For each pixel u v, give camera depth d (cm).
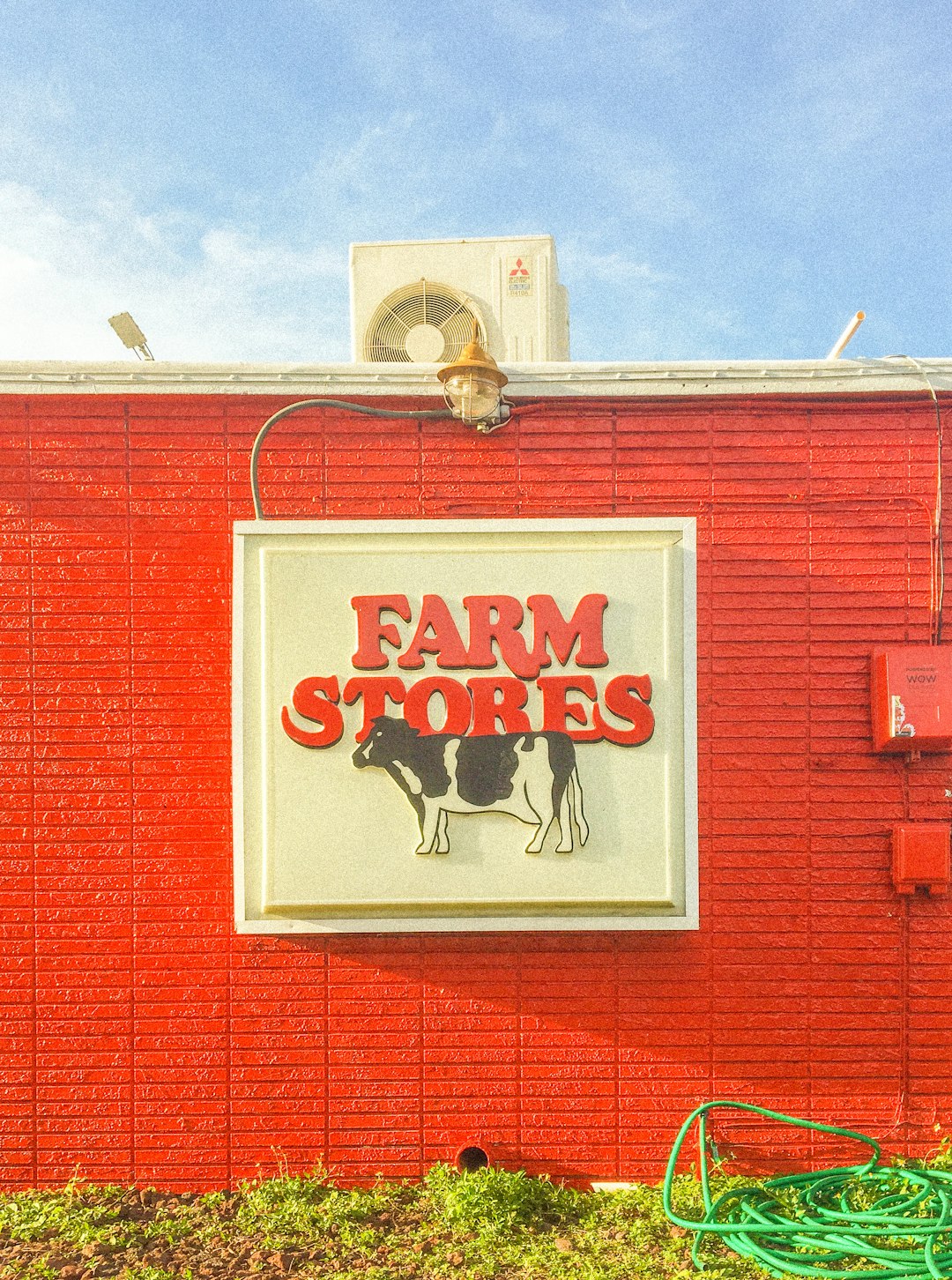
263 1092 528
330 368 543
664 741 496
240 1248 469
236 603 502
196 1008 530
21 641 537
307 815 494
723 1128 527
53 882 532
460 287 664
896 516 542
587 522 502
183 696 537
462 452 544
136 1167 526
